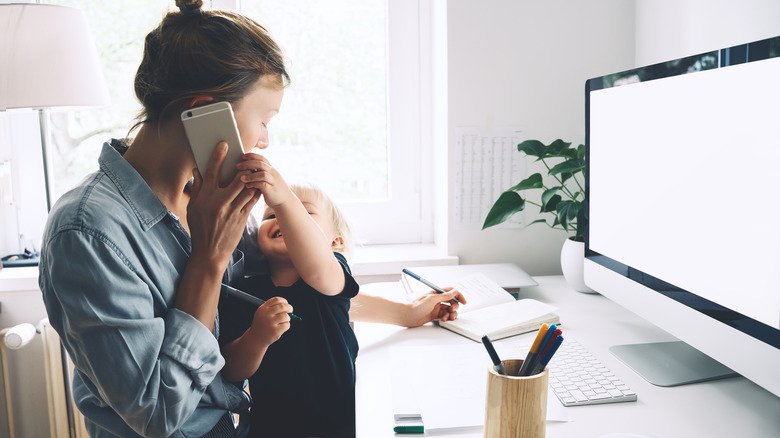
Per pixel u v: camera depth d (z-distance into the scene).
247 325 0.97
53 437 1.60
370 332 1.11
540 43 1.62
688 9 1.38
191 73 0.71
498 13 1.60
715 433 0.70
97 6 1.72
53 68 1.33
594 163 1.12
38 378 1.65
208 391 0.81
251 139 0.78
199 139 0.71
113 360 0.65
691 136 0.80
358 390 0.85
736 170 0.71
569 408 0.77
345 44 1.81
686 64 0.81
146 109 0.74
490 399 0.64
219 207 0.72
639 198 0.95
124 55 1.75
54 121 1.75
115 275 0.66
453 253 1.70
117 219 0.69
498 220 1.43
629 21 1.64
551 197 1.43
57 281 0.65
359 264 1.65
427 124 1.86
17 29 1.30
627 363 0.91
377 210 1.89
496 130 1.65
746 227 0.70
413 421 0.74
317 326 0.99
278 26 1.78
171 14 0.74
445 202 1.70
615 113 1.03
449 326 1.11
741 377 0.86
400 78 1.83
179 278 0.76
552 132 1.66
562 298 1.32
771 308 0.66
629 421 0.73
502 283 1.33
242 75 0.72
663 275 0.88
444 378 0.86
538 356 0.65
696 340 0.80
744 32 1.18
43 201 1.77
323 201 1.15
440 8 1.68
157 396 0.67
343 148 1.86
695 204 0.80
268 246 1.02
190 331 0.70
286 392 0.98
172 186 0.77
